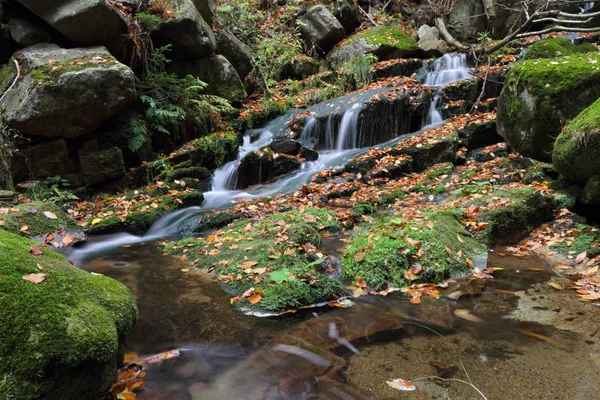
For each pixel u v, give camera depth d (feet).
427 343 8.66
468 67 37.60
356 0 46.24
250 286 11.38
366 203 19.30
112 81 19.99
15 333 5.82
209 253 14.23
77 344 6.03
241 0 39.73
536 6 42.73
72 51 20.90
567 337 8.76
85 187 21.57
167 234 18.31
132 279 12.74
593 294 10.65
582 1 31.30
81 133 20.86
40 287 6.60
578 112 17.62
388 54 39.63
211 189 24.77
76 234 16.47
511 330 9.12
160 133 25.11
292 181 24.35
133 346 8.89
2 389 5.40
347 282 12.07
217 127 27.68
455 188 20.42
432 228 13.89
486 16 45.01
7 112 19.04
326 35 40.57
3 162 18.89
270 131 29.63
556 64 18.66
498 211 15.29
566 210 16.14
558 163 15.99
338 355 8.30
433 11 47.09
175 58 27.14
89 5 20.66
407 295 11.14
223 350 8.65
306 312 10.30
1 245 7.35
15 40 21.04
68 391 6.01
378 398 6.93
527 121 18.89
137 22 23.09
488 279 12.00
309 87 35.86
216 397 7.09
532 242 14.82
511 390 7.06
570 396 6.87
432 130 27.63
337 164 25.39
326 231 16.31
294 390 7.23
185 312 10.41
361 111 28.27
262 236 14.98
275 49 37.70
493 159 24.06
